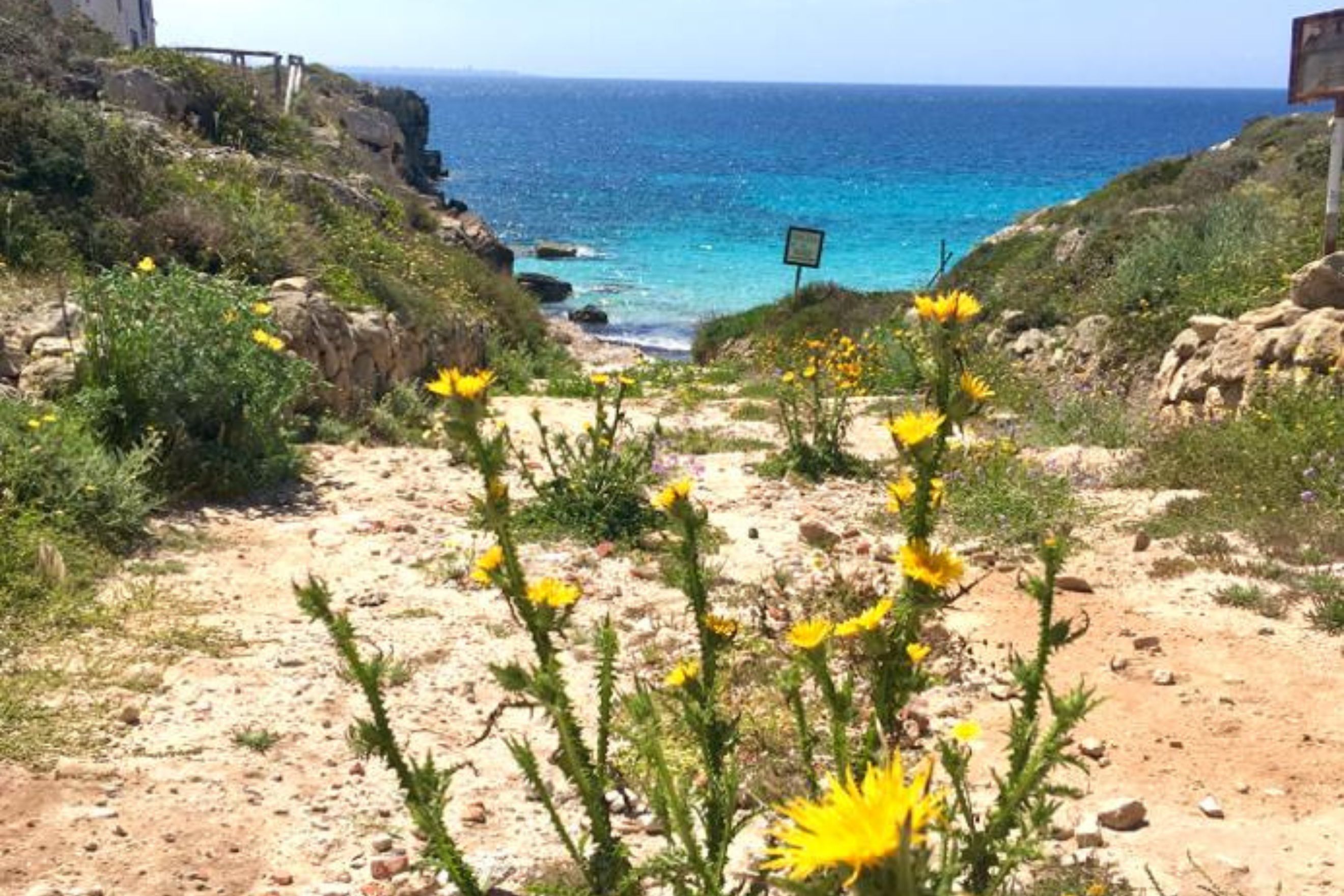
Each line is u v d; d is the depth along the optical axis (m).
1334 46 12.48
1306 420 9.45
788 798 4.29
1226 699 5.60
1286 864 4.28
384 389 13.46
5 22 21.23
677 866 2.66
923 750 5.12
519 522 8.47
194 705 5.46
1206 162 24.05
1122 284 16.30
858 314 24.16
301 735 5.27
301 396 11.38
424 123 46.88
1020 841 2.55
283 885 4.12
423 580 7.43
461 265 23.30
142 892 4.02
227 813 4.58
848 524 8.80
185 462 8.80
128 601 6.60
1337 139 12.58
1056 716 2.48
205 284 10.60
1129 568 7.42
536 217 70.75
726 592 7.22
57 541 6.94
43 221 13.33
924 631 6.31
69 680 5.54
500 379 18.28
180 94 22.94
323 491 9.45
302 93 30.70
